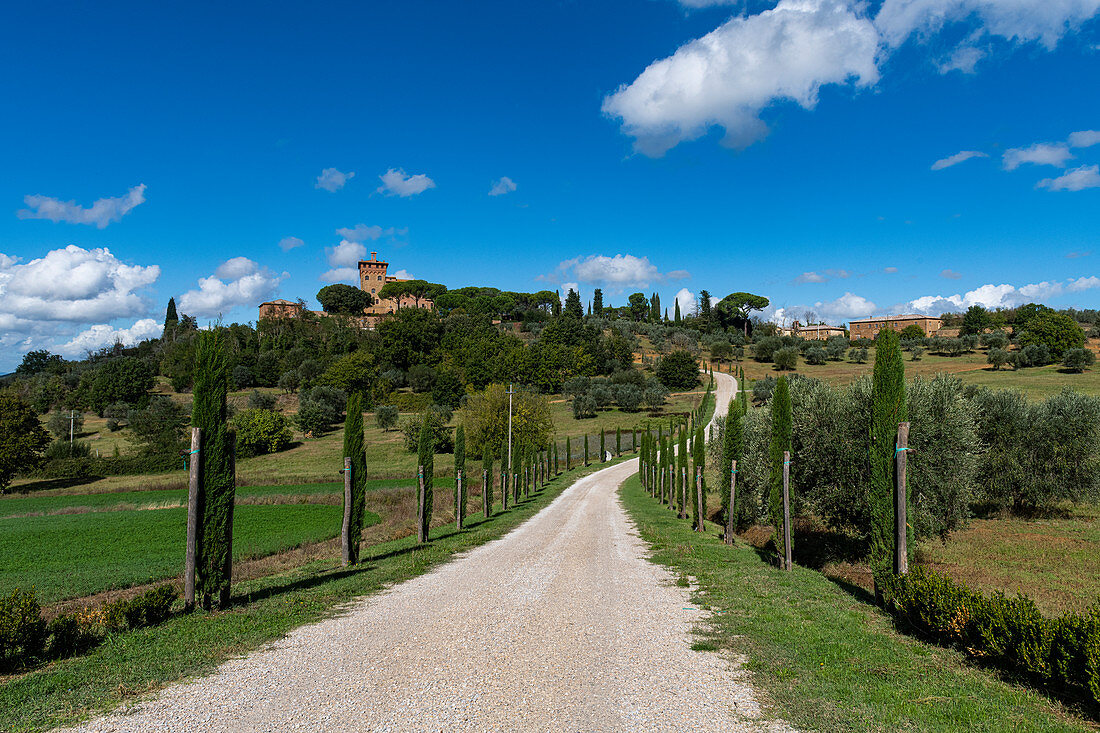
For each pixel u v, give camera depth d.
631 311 194.25
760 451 21.08
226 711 5.68
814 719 5.40
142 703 5.92
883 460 10.64
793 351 114.44
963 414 15.91
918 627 8.27
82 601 15.22
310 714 5.59
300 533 25.27
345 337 121.31
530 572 14.02
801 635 8.27
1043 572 14.43
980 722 5.31
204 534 10.33
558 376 109.69
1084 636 5.77
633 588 12.05
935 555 16.50
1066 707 5.66
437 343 121.62
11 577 17.75
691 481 32.41
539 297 191.75
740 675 6.64
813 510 16.66
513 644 7.95
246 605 10.57
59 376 102.81
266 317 141.12
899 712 5.53
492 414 59.91
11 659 7.17
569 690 6.20
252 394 84.94
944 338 100.81
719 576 13.27
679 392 103.88
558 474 55.97
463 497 24.12
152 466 58.50
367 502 36.03
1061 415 22.23
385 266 195.75
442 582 12.82
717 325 164.75
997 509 24.08
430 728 5.24
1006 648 6.63
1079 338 78.25
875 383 10.95
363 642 8.09
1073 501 22.41
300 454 65.12
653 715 5.53
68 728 5.35
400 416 84.12
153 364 107.50
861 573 14.51
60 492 49.12
